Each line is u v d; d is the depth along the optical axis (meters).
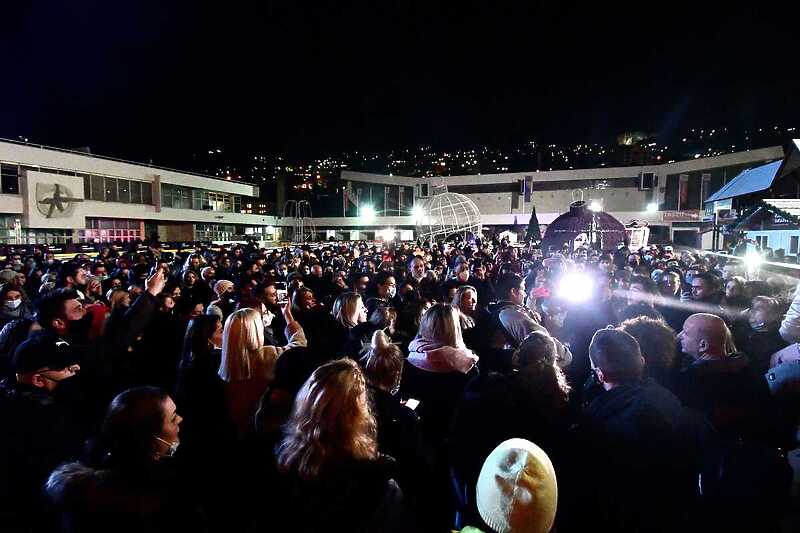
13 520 2.35
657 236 53.69
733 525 2.06
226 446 2.48
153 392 1.94
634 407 2.48
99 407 3.59
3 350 3.61
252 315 3.09
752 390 2.79
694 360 3.44
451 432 2.70
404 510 1.85
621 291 6.53
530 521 1.46
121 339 3.96
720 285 6.42
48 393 2.71
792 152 22.55
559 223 22.53
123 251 18.30
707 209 34.09
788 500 2.12
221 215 53.62
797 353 3.34
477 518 2.42
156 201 44.59
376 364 2.93
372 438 1.97
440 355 3.41
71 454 2.58
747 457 2.07
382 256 15.52
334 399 1.86
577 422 2.76
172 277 9.09
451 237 39.41
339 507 1.76
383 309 4.81
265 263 12.38
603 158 108.75
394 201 66.56
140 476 1.76
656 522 2.35
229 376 2.98
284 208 72.62
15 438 2.44
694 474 2.39
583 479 2.52
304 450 1.83
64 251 20.92
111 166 39.84
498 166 134.62
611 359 2.65
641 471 2.38
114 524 1.66
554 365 2.85
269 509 1.91
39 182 32.94
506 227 62.50
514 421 2.55
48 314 4.38
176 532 1.74
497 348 4.57
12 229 31.81
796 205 15.86
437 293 7.72
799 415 2.82
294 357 2.57
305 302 5.98
